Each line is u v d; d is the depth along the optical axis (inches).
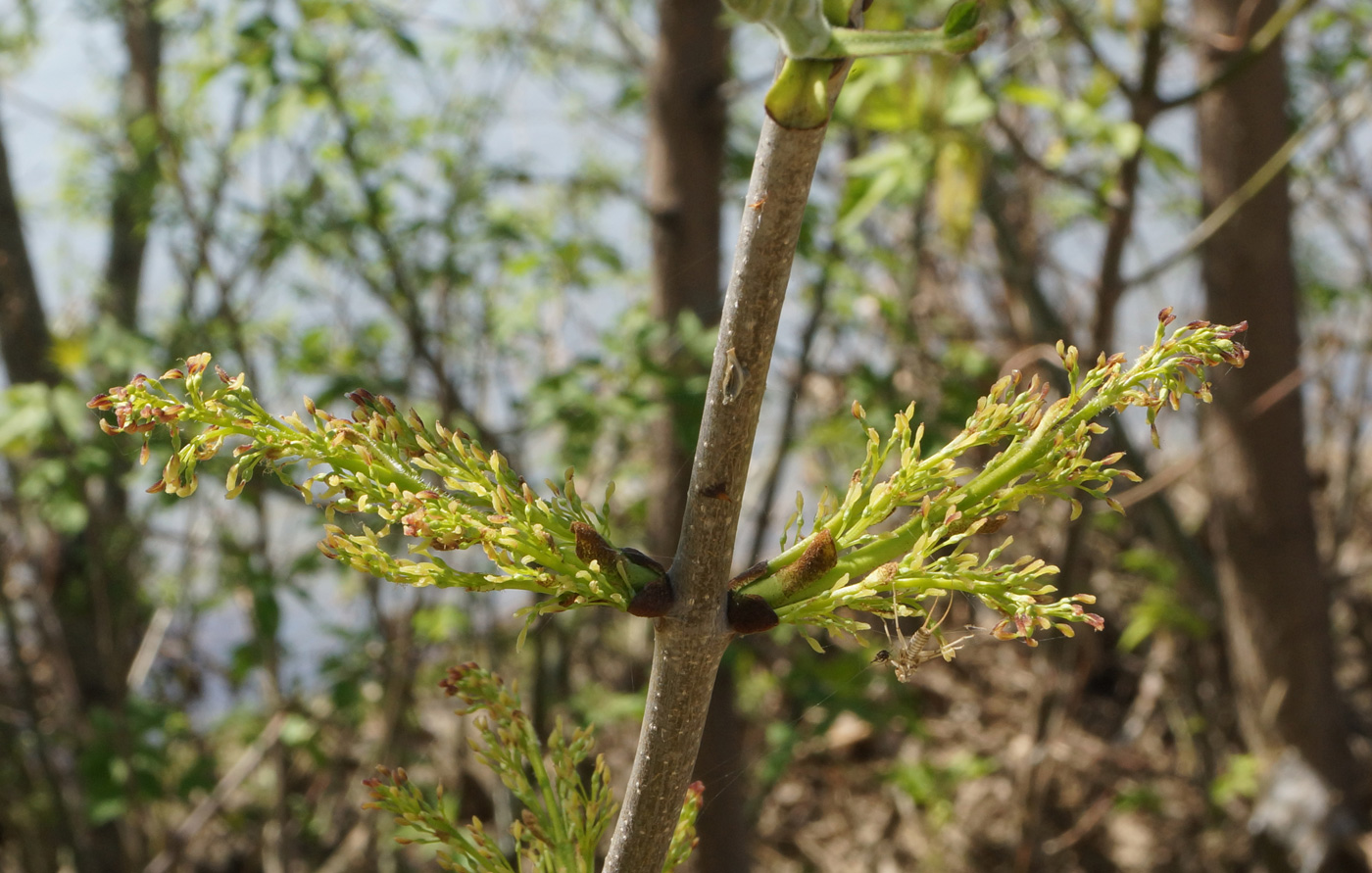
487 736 41.9
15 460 147.3
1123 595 204.7
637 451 179.9
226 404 31.2
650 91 127.4
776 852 185.2
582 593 31.7
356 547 30.8
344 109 138.6
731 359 29.6
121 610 162.6
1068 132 112.6
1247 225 126.2
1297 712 140.1
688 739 33.9
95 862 161.6
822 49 25.3
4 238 142.6
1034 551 191.8
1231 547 139.6
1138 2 91.3
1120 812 176.7
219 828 191.0
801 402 168.2
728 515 31.3
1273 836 141.9
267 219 145.6
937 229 174.9
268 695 177.9
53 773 157.0
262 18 129.4
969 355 166.4
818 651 32.7
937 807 167.6
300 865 180.9
